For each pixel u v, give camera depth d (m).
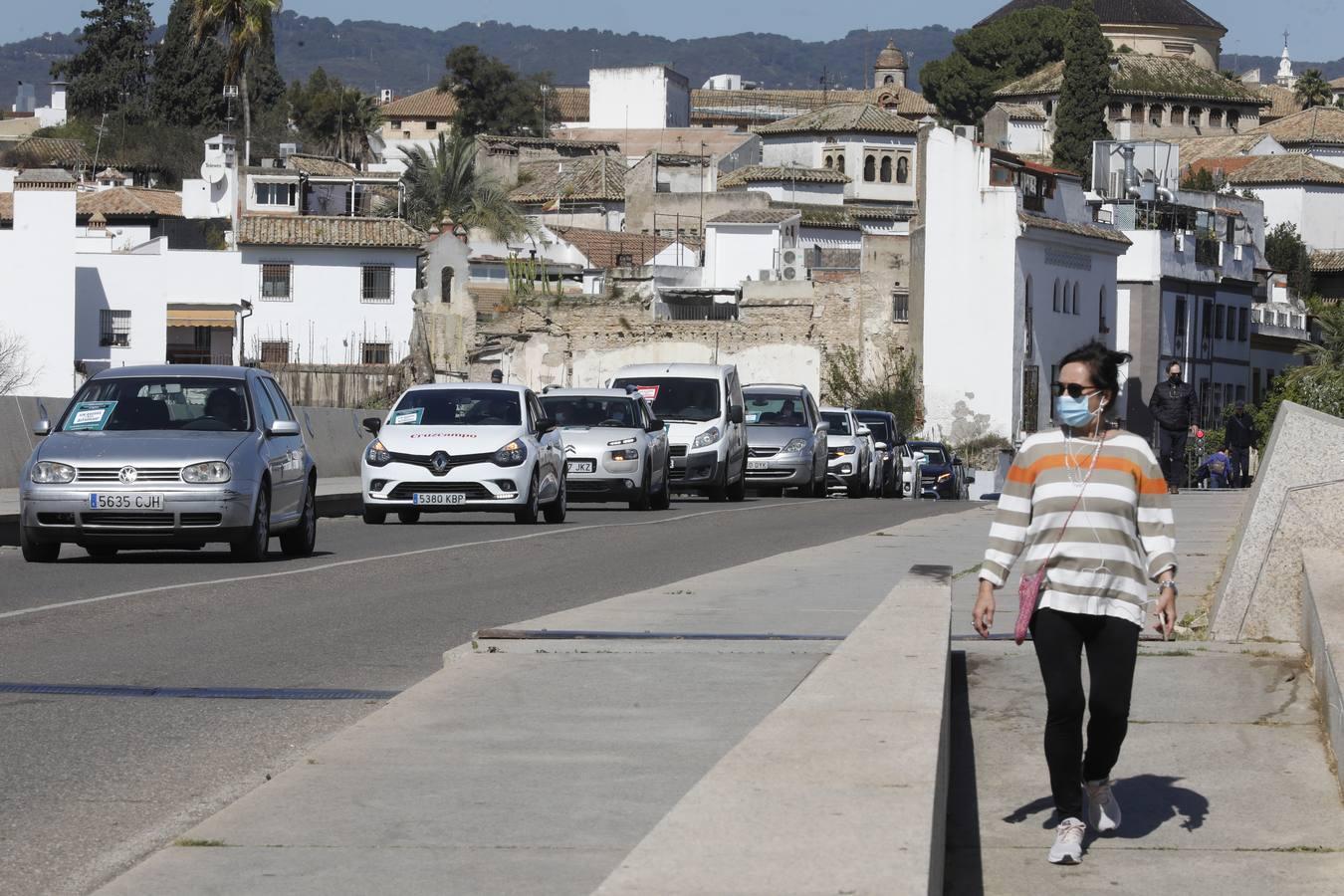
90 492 30.41
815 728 10.81
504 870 10.90
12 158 193.25
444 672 17.83
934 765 9.76
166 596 25.97
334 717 16.45
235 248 142.00
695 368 58.66
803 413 64.94
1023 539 12.07
